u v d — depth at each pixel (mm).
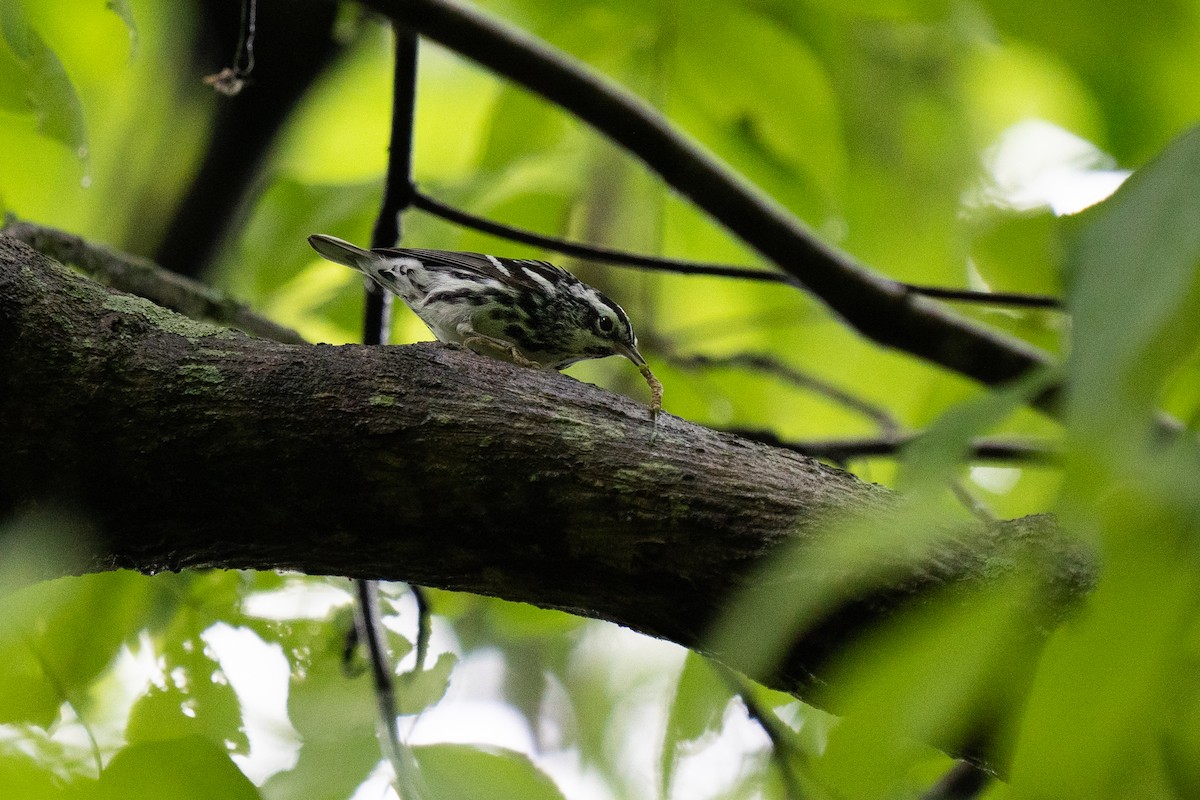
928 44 11602
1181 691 2270
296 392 5754
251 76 11430
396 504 5641
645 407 5754
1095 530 2102
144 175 11938
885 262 11992
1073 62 9391
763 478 5422
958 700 2412
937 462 2316
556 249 9547
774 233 9750
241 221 12188
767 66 9969
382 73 12602
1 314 5867
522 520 5527
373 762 6711
